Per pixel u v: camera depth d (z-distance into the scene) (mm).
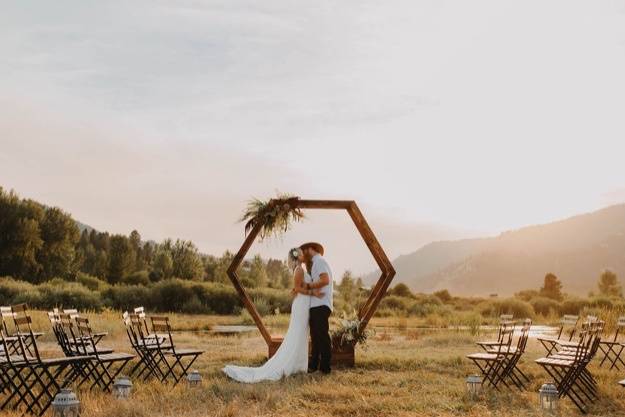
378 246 12016
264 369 10531
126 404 7512
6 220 46688
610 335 17875
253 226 11859
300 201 11844
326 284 10922
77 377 9250
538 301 36812
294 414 7574
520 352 9961
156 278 50062
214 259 53156
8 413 7320
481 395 8914
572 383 8875
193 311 32688
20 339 7637
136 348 9992
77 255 52750
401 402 8336
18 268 46719
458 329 19859
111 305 32562
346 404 8320
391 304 36438
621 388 9727
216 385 9234
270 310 31656
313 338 10875
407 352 13914
